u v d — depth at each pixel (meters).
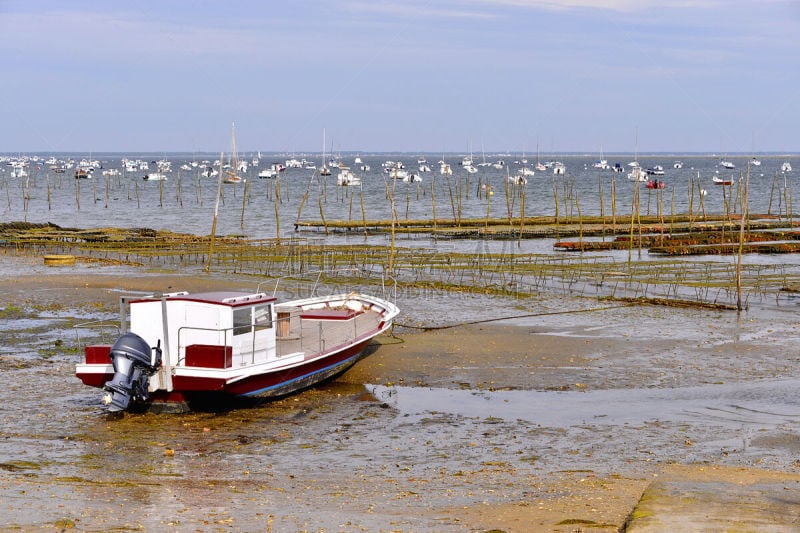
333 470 19.02
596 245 74.12
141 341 22.94
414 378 28.28
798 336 35.91
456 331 36.38
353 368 29.47
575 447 21.05
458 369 29.50
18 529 14.04
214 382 22.94
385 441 21.50
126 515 15.20
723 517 14.22
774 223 97.31
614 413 24.33
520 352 32.19
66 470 18.61
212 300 23.81
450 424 23.12
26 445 20.59
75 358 30.36
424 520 15.11
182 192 175.25
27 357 30.34
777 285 51.25
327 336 29.38
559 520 14.98
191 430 22.33
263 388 24.47
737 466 19.41
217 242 73.69
